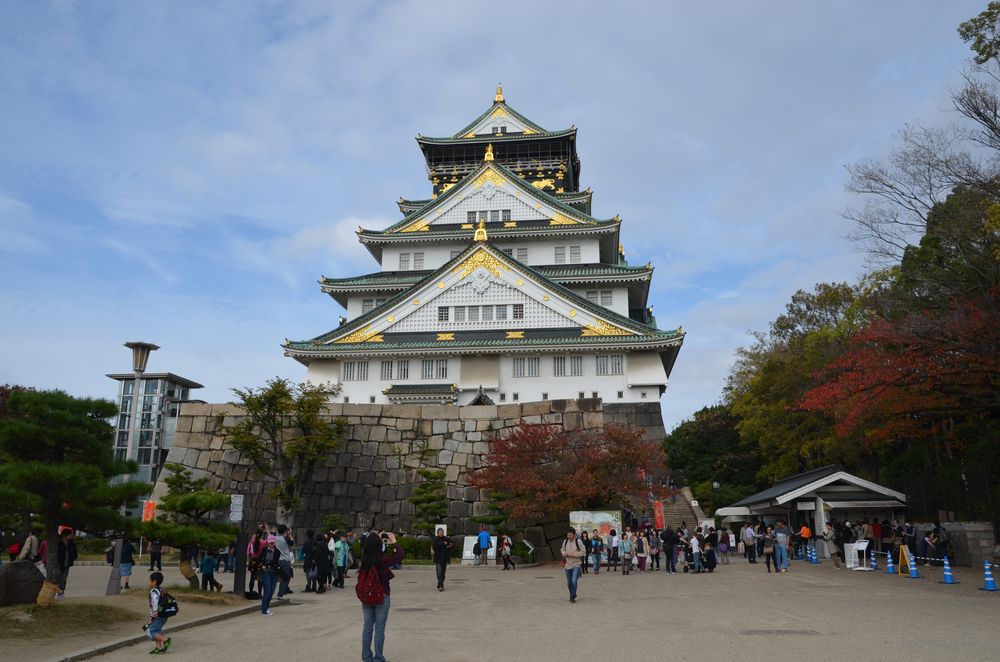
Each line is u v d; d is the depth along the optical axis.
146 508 40.34
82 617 16.14
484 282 67.25
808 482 38.53
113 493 17.14
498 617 17.94
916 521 40.88
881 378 28.58
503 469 38.09
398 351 64.38
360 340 66.56
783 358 64.31
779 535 31.33
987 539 29.89
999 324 26.05
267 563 19.47
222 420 44.84
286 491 42.47
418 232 75.62
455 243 76.31
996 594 21.80
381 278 74.25
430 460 44.00
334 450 44.25
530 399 64.19
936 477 38.75
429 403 62.72
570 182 94.38
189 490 41.28
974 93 28.89
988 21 27.48
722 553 38.41
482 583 27.75
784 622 16.39
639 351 64.38
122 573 23.94
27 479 15.84
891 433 33.22
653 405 62.94
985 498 34.12
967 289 31.86
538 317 66.12
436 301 67.38
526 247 76.00
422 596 23.27
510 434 39.88
